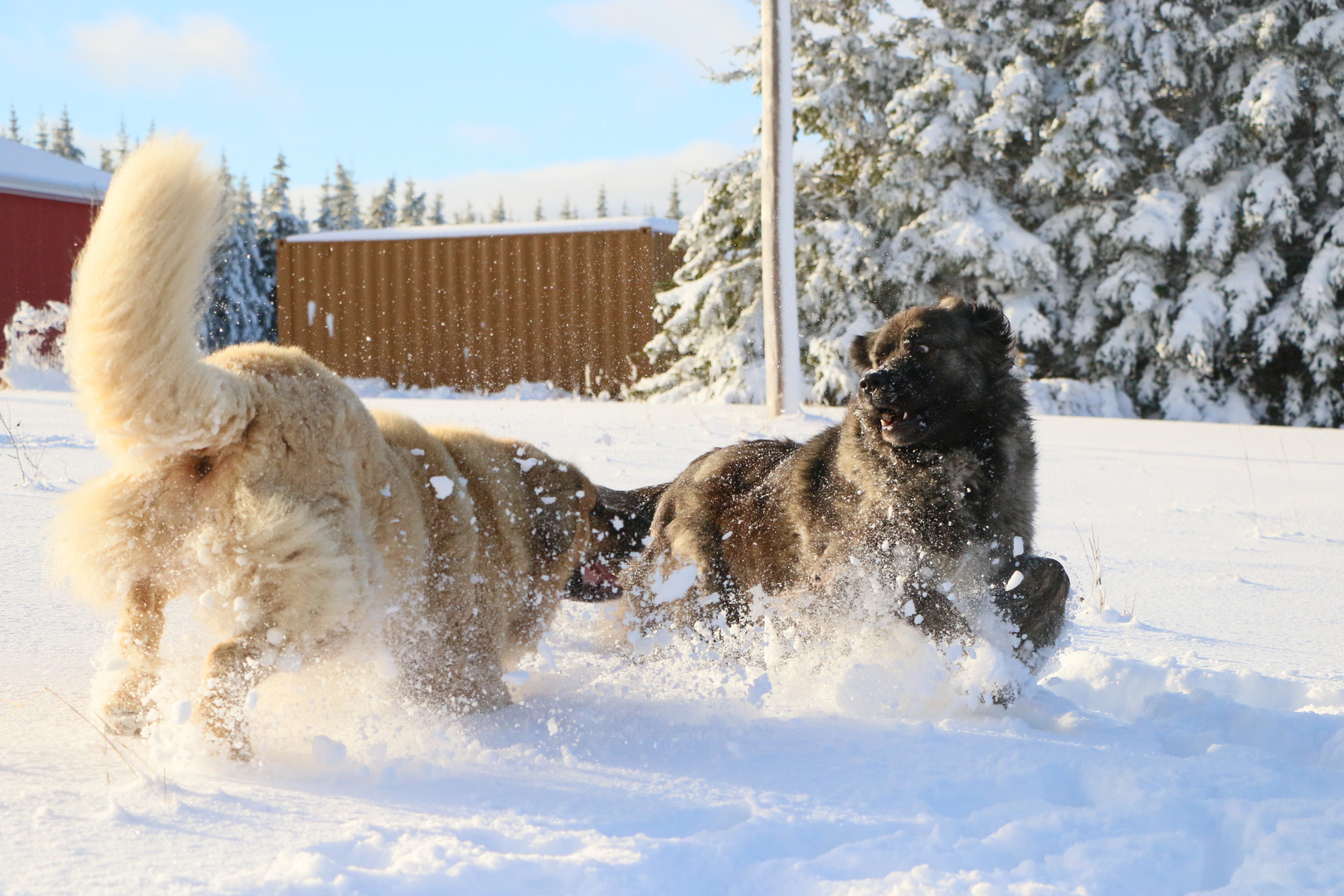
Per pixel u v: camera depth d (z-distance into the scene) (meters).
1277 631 4.92
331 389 3.12
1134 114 22.80
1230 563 6.41
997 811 2.59
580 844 2.34
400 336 25.39
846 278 21.34
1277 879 2.17
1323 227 21.86
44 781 2.51
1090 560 6.41
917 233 21.91
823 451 4.82
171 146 2.77
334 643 2.98
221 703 2.76
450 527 3.61
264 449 2.91
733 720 3.56
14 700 3.16
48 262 22.59
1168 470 10.46
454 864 2.12
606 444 10.00
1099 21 21.78
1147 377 22.72
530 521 4.25
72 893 1.89
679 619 5.14
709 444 10.28
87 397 2.75
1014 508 4.38
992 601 4.30
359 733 3.24
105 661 3.05
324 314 25.91
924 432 4.18
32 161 23.12
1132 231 21.52
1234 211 21.83
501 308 24.56
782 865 2.21
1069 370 22.91
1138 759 2.99
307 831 2.31
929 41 22.41
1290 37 22.39
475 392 24.77
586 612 5.77
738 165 21.95
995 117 21.83
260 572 2.85
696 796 2.73
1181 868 2.27
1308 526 7.67
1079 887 2.12
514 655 4.37
